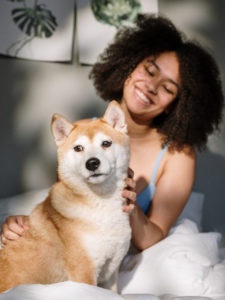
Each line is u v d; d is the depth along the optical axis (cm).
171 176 155
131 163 162
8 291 88
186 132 161
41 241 106
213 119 177
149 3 237
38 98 230
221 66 250
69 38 229
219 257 153
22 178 231
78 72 237
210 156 250
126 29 190
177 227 162
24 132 229
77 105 238
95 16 232
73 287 90
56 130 116
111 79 178
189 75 157
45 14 223
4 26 215
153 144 165
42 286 90
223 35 251
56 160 236
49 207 112
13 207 191
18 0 217
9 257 105
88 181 105
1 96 224
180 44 167
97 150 108
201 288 121
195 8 247
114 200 110
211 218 250
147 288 123
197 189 249
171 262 128
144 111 154
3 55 221
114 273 117
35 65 228
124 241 110
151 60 157
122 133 118
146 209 156
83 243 103
